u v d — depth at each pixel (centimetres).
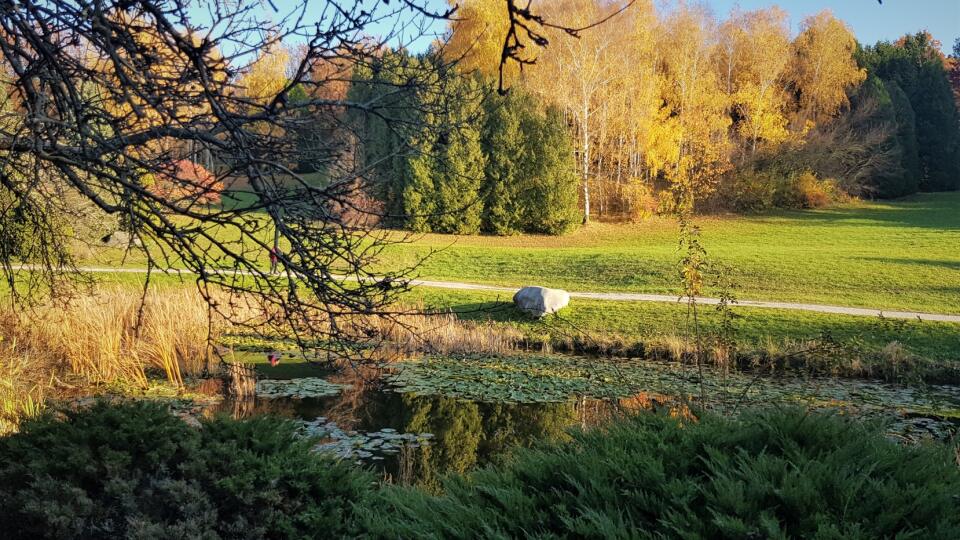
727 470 345
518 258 3150
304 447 502
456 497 395
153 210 353
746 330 1886
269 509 445
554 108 4309
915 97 6569
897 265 2752
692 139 4784
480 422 1176
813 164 5388
